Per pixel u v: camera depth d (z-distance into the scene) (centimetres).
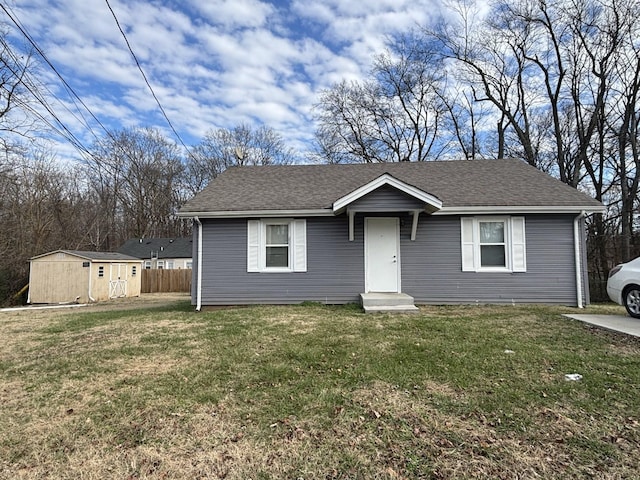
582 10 1576
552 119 1903
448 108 2264
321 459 243
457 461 238
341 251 960
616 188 1673
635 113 1538
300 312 814
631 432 271
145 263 3206
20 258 1938
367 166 1236
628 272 705
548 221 929
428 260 947
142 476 227
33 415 314
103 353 504
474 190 981
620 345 500
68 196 2602
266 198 997
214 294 970
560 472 225
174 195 3578
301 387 365
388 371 404
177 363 452
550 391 346
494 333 579
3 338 640
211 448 258
